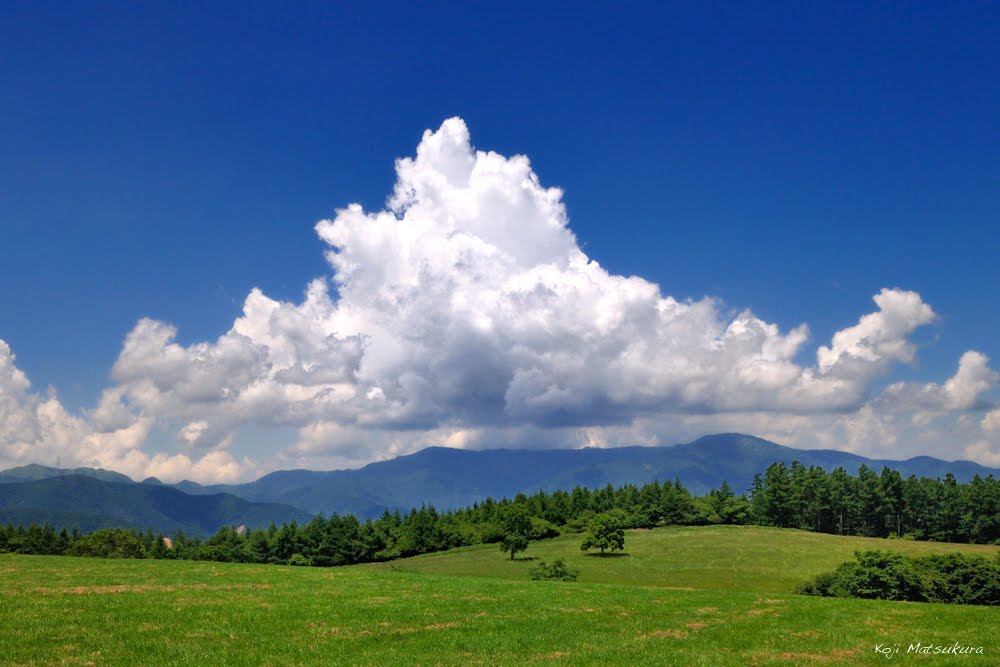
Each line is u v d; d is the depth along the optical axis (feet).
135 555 554.87
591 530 515.50
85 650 87.45
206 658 86.38
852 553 486.38
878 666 90.89
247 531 652.07
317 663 86.53
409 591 148.56
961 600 282.15
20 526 577.84
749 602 138.82
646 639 105.19
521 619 118.21
